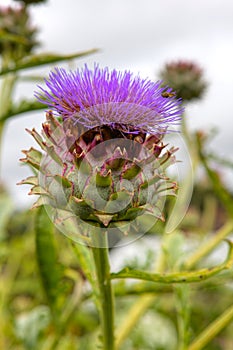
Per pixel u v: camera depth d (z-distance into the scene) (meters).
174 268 0.51
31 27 0.70
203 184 0.83
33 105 0.54
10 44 0.69
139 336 0.70
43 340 0.60
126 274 0.41
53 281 0.50
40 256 0.50
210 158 0.64
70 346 0.61
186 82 0.70
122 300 0.67
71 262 0.67
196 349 0.48
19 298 0.79
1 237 0.62
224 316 0.49
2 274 0.78
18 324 0.56
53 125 0.40
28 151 0.41
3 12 0.69
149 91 0.42
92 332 0.66
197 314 0.73
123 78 0.42
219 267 0.41
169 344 0.70
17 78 0.64
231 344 0.74
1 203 0.62
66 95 0.41
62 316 0.52
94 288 0.43
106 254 0.41
